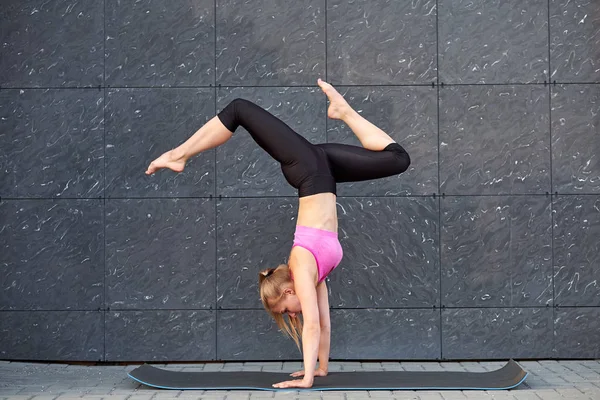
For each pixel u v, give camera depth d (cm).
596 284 542
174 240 545
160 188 546
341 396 399
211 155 547
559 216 544
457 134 546
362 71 548
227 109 432
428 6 549
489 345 542
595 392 411
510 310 543
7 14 551
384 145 427
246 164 546
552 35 548
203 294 545
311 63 548
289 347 545
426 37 548
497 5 548
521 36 548
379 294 543
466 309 543
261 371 493
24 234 546
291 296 427
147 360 543
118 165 548
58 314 546
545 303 543
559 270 543
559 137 546
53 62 550
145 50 550
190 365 533
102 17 550
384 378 446
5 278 546
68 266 546
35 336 546
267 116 428
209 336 544
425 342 542
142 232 546
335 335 542
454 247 543
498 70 548
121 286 545
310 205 425
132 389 432
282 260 544
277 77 548
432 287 543
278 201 546
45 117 549
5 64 550
